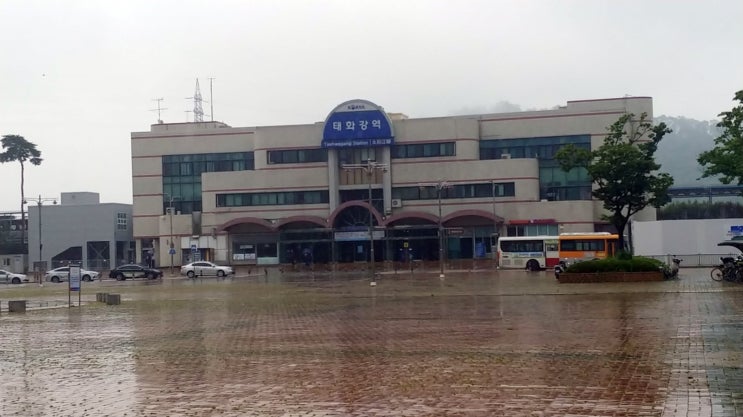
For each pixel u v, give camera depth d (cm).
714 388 1197
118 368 1611
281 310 3008
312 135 8869
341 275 6288
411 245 8569
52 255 9944
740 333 1856
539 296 3294
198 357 1736
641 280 4034
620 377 1313
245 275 7162
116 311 3269
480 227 8344
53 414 1155
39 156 10288
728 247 5800
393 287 4334
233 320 2641
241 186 8938
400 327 2245
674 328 1984
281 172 8881
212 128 9488
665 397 1140
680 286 3588
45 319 2973
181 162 9375
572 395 1175
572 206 8125
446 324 2289
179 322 2636
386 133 8519
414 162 8581
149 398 1262
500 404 1125
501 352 1658
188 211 9331
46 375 1544
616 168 4856
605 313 2445
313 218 8519
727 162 3925
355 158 8731
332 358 1653
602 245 6047
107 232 9875
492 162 8381
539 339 1859
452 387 1269
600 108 8425
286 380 1388
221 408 1161
